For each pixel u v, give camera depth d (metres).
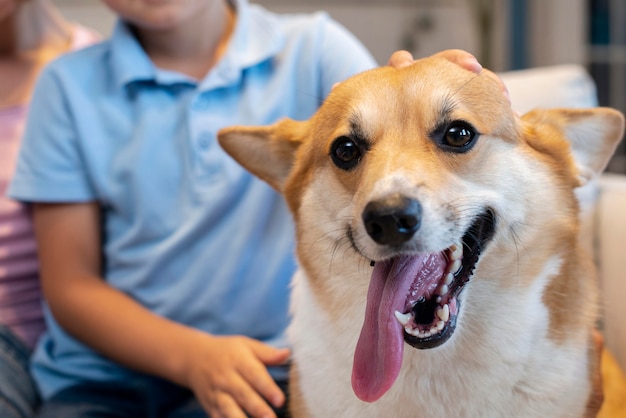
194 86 1.63
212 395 1.30
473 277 1.09
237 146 1.34
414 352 1.09
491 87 1.14
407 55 1.29
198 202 1.54
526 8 3.32
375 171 1.05
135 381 1.53
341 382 1.16
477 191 1.08
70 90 1.60
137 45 1.63
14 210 1.73
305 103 1.65
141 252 1.57
